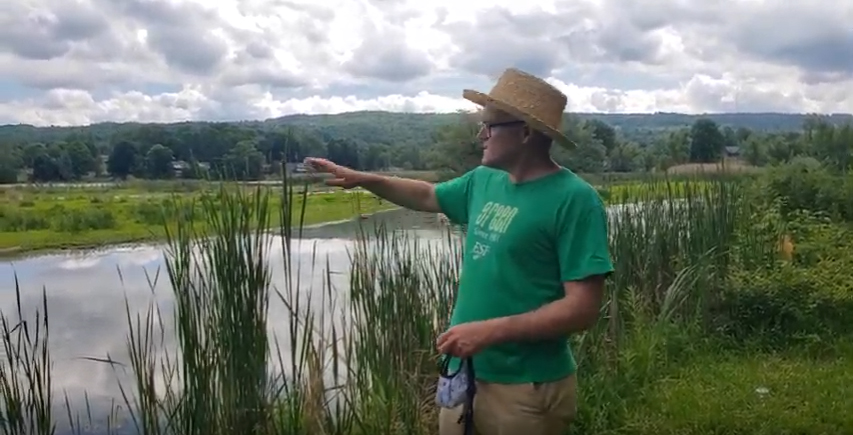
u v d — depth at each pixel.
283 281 4.38
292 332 3.76
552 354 2.54
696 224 6.60
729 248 6.89
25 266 12.20
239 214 3.56
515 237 2.45
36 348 3.53
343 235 4.22
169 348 4.31
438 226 4.73
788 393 5.03
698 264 6.35
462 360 2.61
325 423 3.88
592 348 4.95
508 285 2.47
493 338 2.37
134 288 8.95
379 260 4.20
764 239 7.32
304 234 4.50
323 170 3.03
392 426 4.05
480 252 2.55
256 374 3.61
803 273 6.55
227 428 3.59
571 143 2.41
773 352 6.01
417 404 4.16
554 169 2.49
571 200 2.39
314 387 3.82
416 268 4.31
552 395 2.54
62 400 4.82
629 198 6.35
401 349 4.14
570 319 2.34
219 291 3.55
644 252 6.19
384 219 4.69
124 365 4.54
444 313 4.40
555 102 2.44
